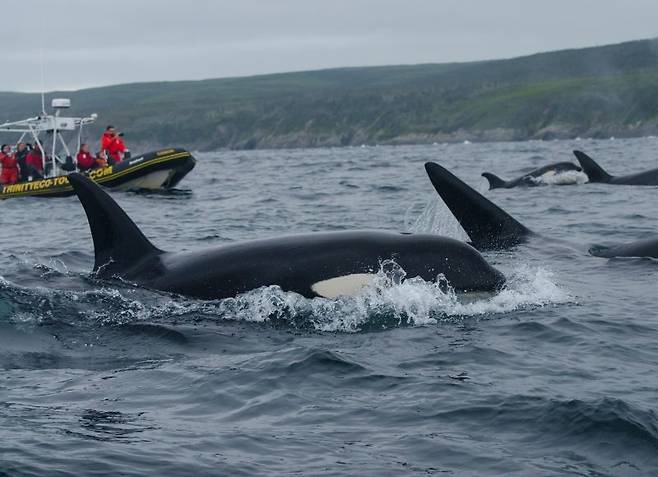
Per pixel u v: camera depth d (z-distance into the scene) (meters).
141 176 63.75
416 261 19.14
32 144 68.62
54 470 11.20
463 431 12.66
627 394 13.89
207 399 14.11
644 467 11.42
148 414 13.42
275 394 14.26
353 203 47.78
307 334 17.69
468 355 16.09
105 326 18.19
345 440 12.37
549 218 38.12
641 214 37.97
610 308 19.30
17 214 49.84
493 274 19.66
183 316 18.66
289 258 19.42
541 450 11.99
